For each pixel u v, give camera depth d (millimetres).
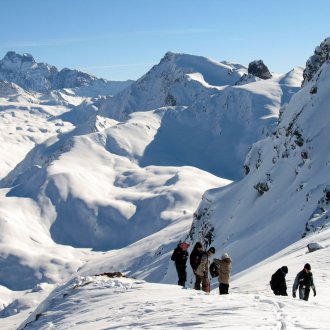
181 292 20219
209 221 109812
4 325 101812
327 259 31031
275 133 107312
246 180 110750
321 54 114062
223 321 13797
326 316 14414
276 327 12461
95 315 18844
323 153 82625
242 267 67812
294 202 77562
